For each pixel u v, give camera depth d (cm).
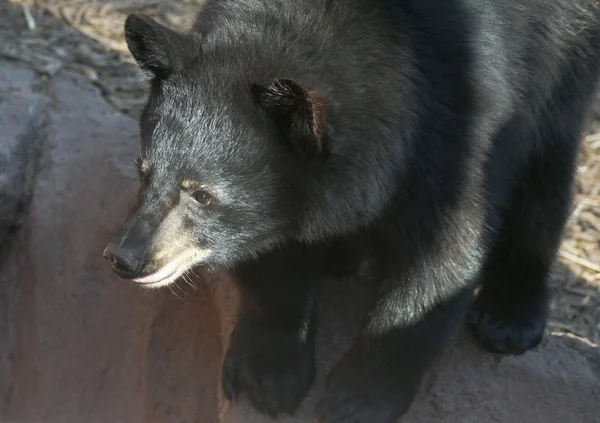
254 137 561
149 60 579
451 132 593
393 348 625
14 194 886
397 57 579
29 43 1048
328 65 566
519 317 711
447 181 596
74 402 823
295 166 573
